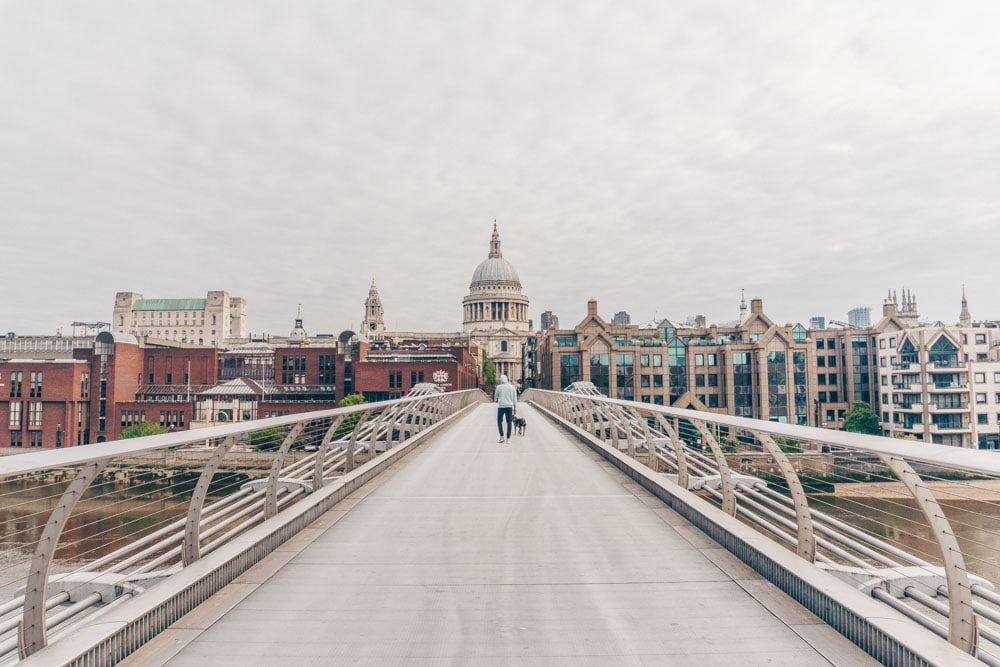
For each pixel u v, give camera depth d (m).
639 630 3.79
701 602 4.26
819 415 72.31
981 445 58.72
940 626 3.62
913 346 62.12
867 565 4.50
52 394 72.69
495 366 156.12
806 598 4.12
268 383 88.62
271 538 5.49
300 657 3.43
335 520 6.78
